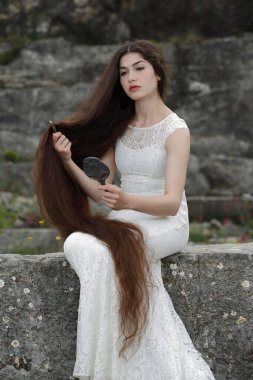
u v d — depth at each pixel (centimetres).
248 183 1033
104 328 386
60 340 425
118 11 1185
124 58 426
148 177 426
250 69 1117
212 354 424
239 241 866
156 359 392
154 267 412
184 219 421
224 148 1085
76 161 442
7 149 1012
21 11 1155
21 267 424
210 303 422
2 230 784
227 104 1112
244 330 423
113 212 432
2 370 426
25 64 1110
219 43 1131
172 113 430
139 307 391
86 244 391
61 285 423
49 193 424
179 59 1134
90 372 386
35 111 1072
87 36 1170
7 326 425
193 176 1020
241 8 1186
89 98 441
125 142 434
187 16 1188
